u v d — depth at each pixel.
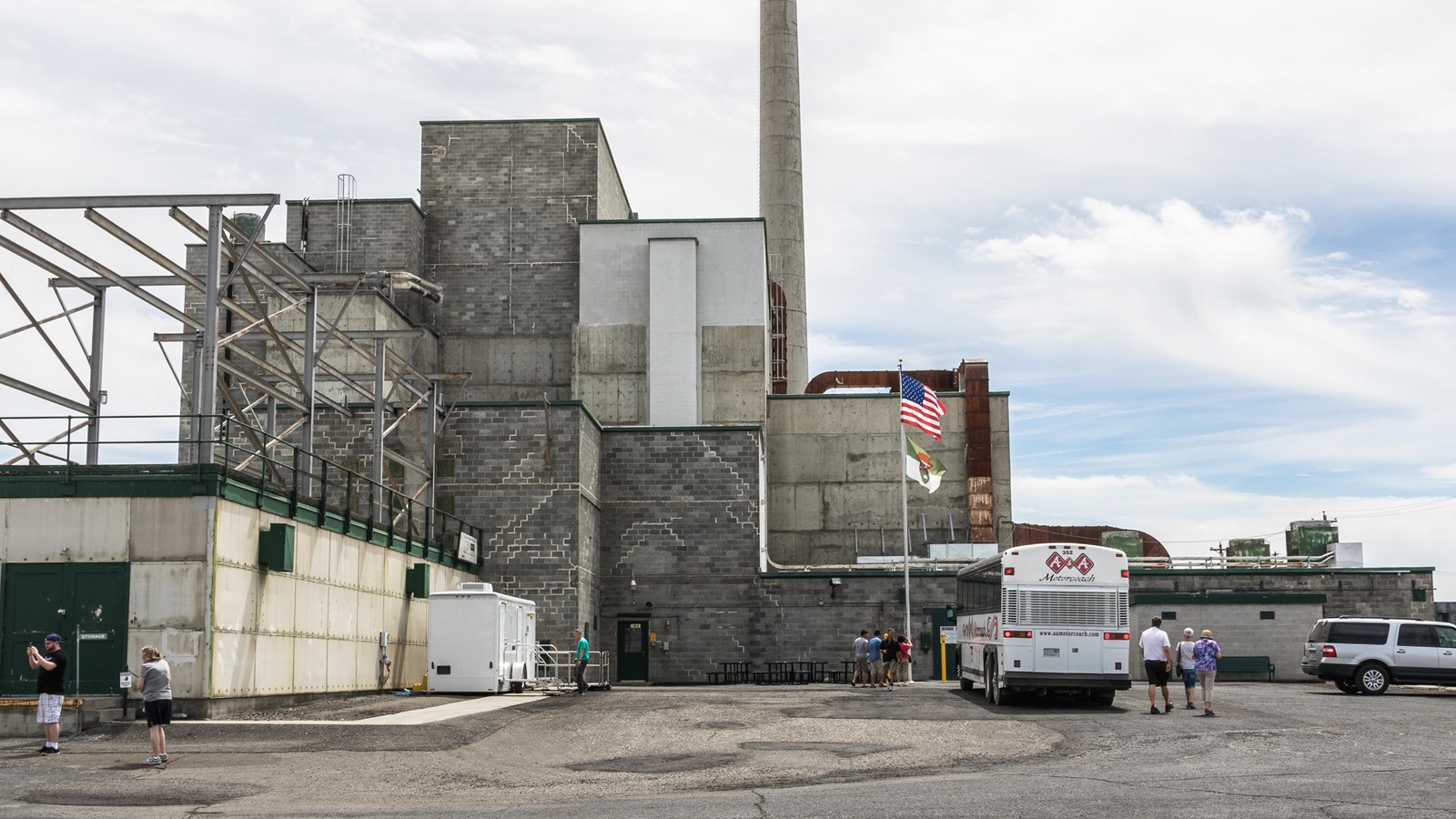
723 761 20.20
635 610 49.78
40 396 30.58
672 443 50.56
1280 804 15.18
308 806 16.11
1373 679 35.16
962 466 65.25
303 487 32.91
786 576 49.91
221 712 25.42
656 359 60.59
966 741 22.53
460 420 46.34
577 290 63.38
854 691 36.91
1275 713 28.23
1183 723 25.72
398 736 22.67
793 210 83.69
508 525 45.72
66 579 25.31
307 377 34.06
